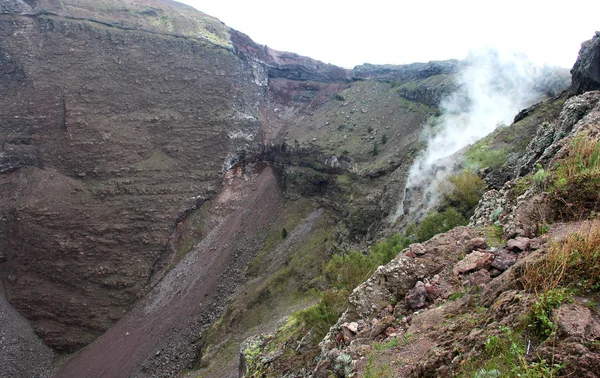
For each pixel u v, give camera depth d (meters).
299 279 57.66
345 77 129.75
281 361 16.50
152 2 117.06
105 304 68.19
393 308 10.72
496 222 12.52
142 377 53.06
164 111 93.75
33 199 75.00
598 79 31.44
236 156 97.31
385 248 26.80
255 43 131.50
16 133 81.50
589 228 8.23
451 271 10.66
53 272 70.06
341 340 10.77
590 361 5.53
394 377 7.82
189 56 103.88
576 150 12.05
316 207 78.31
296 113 120.75
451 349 7.55
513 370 5.89
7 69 85.38
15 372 58.66
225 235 80.00
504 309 7.45
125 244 75.19
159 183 84.81
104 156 82.69
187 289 69.00
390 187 59.94
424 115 83.69
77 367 58.56
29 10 90.81
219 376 39.97
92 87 88.00
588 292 6.96
